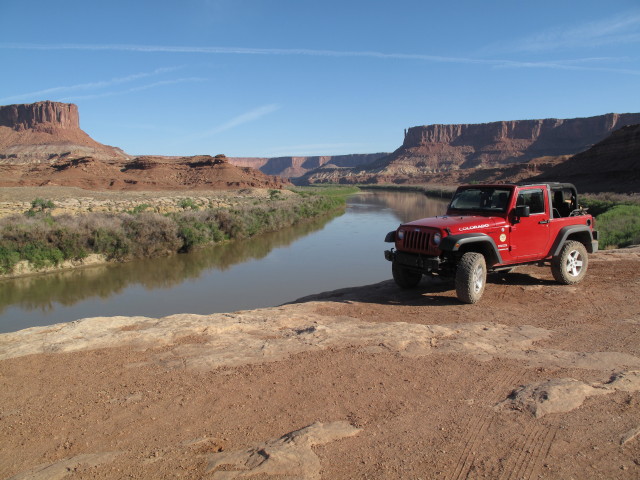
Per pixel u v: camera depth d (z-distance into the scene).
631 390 3.50
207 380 3.81
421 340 4.74
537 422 3.07
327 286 15.24
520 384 3.68
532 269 8.80
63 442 2.92
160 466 2.63
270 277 16.86
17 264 17.38
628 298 6.44
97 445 2.88
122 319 5.65
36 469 2.63
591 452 2.72
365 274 16.88
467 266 6.29
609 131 187.12
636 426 2.99
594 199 33.53
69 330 5.14
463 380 3.78
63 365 4.15
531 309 6.09
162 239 22.05
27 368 4.09
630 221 19.95
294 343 4.66
